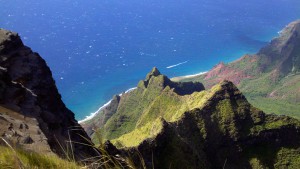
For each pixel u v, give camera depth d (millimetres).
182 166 102125
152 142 101812
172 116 179625
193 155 108938
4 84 31328
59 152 25219
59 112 41469
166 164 102062
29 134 23719
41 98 39625
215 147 140500
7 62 40844
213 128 142500
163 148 104438
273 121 148000
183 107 170250
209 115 146500
